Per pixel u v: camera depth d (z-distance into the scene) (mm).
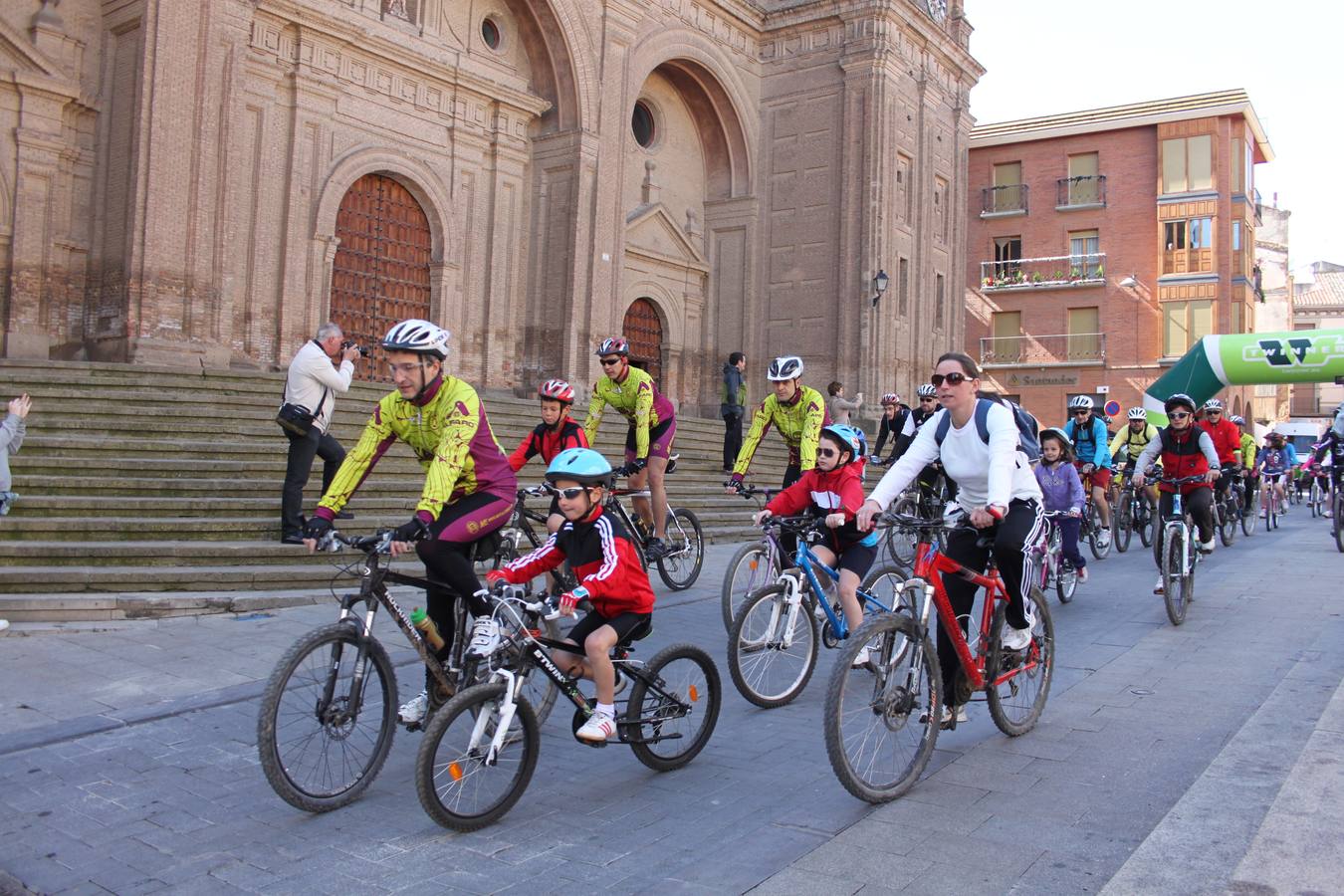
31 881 3525
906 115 26578
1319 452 15664
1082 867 3562
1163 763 4715
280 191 16594
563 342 20750
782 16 26188
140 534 8633
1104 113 37156
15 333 13766
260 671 6207
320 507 4547
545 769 4809
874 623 4219
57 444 9797
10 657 6344
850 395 24922
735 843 3861
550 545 4668
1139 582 10703
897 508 10867
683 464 17078
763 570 7613
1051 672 5488
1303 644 7215
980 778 4555
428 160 19109
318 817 4129
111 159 14289
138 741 4961
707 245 26875
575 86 20828
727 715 5801
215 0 14586
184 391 12266
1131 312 36781
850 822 4039
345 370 9070
